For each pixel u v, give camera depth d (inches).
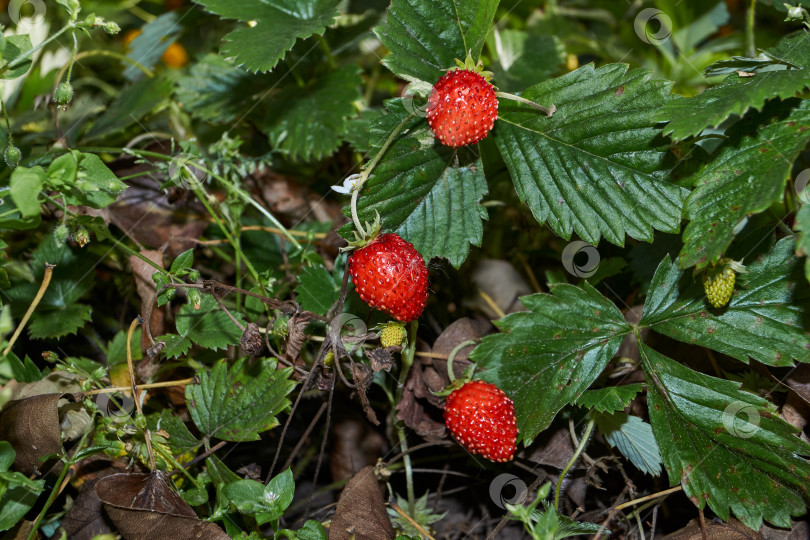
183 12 19.1
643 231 14.1
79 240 14.2
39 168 13.5
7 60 14.5
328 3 16.3
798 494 13.7
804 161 15.9
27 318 14.5
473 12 14.4
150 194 16.6
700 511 13.9
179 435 14.5
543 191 14.5
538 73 18.2
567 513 14.9
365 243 13.8
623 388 14.3
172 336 14.9
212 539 13.7
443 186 14.5
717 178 13.6
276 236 17.1
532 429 14.4
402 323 14.1
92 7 21.9
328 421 14.6
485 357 14.6
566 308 14.6
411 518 15.0
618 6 21.9
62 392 14.6
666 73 19.5
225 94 17.8
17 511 13.7
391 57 14.4
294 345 14.4
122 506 13.8
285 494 13.8
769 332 13.9
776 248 14.1
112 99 19.1
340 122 16.7
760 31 19.6
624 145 14.2
